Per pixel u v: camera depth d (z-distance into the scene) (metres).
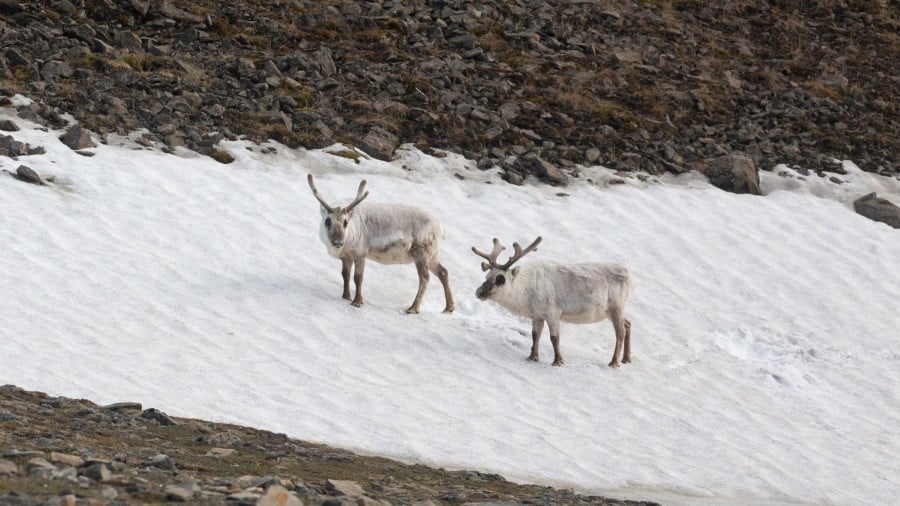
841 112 134.50
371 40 134.75
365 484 46.50
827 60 148.62
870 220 110.38
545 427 69.44
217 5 138.00
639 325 88.12
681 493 61.09
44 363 69.19
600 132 122.06
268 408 66.56
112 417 53.34
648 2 157.62
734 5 159.62
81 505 31.77
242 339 77.19
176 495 34.06
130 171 101.00
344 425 65.31
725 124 128.88
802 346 86.88
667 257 99.25
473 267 93.38
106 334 75.25
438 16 143.38
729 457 67.75
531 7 149.38
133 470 38.53
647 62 140.62
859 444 72.00
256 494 35.16
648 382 78.88
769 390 79.81
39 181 96.31
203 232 93.00
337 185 104.81
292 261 90.62
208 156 107.44
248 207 98.50
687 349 85.12
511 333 83.88
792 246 103.38
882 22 160.50
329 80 123.94
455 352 79.69
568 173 114.00
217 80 120.25
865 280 98.12
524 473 61.09
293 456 51.81
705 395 77.81
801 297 94.38
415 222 84.31
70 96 112.00
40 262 84.31
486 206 105.38
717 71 141.38
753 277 97.06
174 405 64.25
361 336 80.00
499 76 130.62
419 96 122.81
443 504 43.84
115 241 89.50
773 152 123.81
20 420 48.75
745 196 113.44
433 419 68.25
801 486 64.00
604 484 61.03
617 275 80.44
